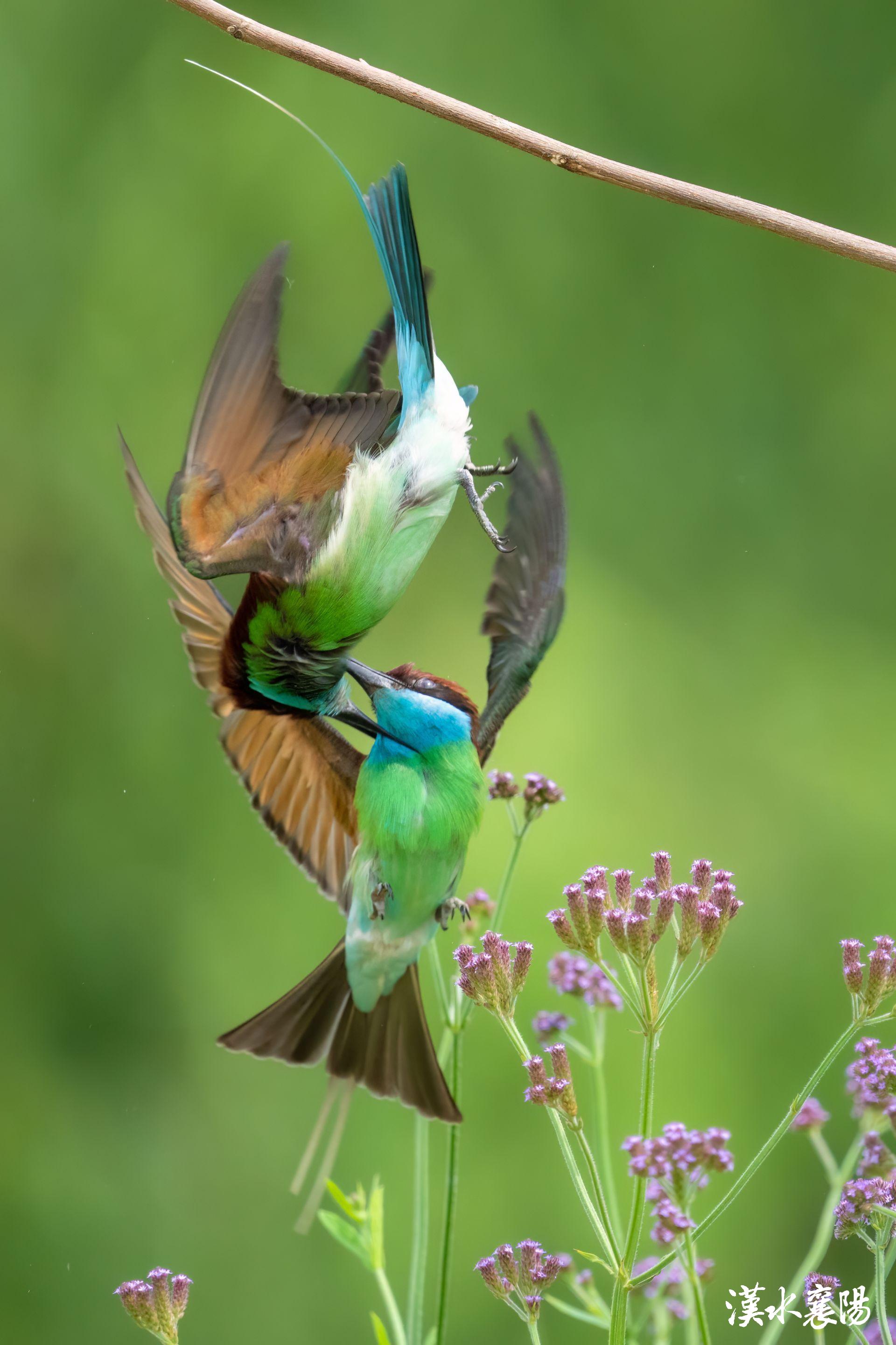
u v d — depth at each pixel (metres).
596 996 5.82
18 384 13.59
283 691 6.00
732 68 15.34
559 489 6.66
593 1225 4.57
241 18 4.91
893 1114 4.82
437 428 5.74
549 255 14.66
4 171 13.80
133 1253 12.11
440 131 14.58
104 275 13.93
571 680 13.16
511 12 15.03
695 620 14.03
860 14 15.46
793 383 14.86
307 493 5.49
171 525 5.22
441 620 13.05
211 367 5.13
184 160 14.23
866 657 14.10
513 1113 11.27
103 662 13.28
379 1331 5.10
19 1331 11.88
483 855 11.73
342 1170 11.88
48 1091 12.45
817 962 12.57
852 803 13.26
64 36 14.25
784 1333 9.37
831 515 14.55
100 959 12.77
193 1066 12.52
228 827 13.07
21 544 13.33
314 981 6.00
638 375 14.69
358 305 14.03
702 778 13.13
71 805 13.04
